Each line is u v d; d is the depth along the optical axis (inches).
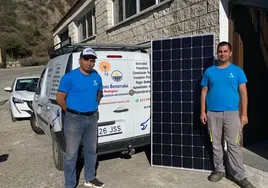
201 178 166.6
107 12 405.4
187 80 176.6
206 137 172.2
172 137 182.9
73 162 152.7
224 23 186.4
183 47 177.2
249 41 195.5
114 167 191.2
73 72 149.2
